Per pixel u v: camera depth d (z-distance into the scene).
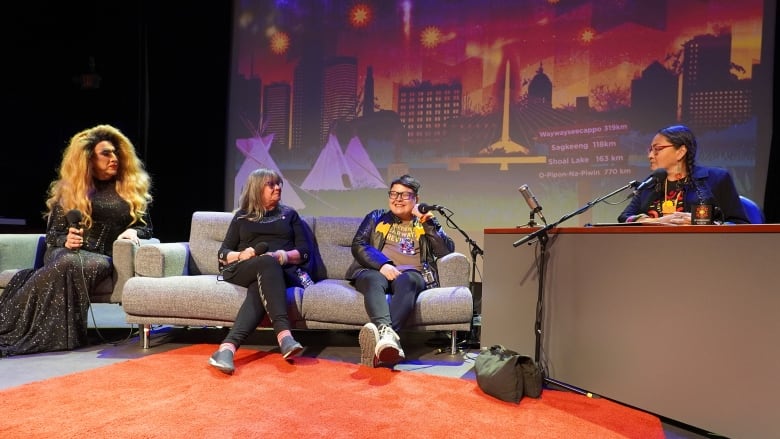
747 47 3.95
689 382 1.59
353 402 1.83
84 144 3.01
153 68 5.31
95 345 2.76
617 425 1.66
